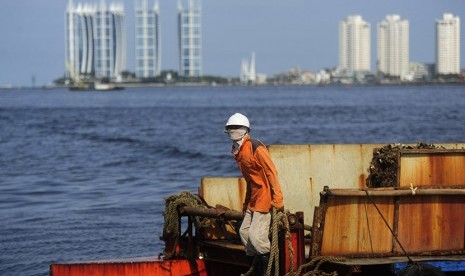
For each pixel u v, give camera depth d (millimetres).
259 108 148000
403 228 14812
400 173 16391
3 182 41875
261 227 14594
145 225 27578
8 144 70875
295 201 18109
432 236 14953
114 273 16250
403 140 64062
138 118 118000
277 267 14320
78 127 97125
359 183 18375
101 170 47344
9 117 127250
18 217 29828
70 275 16219
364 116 107000
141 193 36125
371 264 14297
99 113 138375
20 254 23391
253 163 14453
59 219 29188
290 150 18141
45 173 46250
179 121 107125
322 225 14414
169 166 48562
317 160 18203
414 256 14852
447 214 14977
